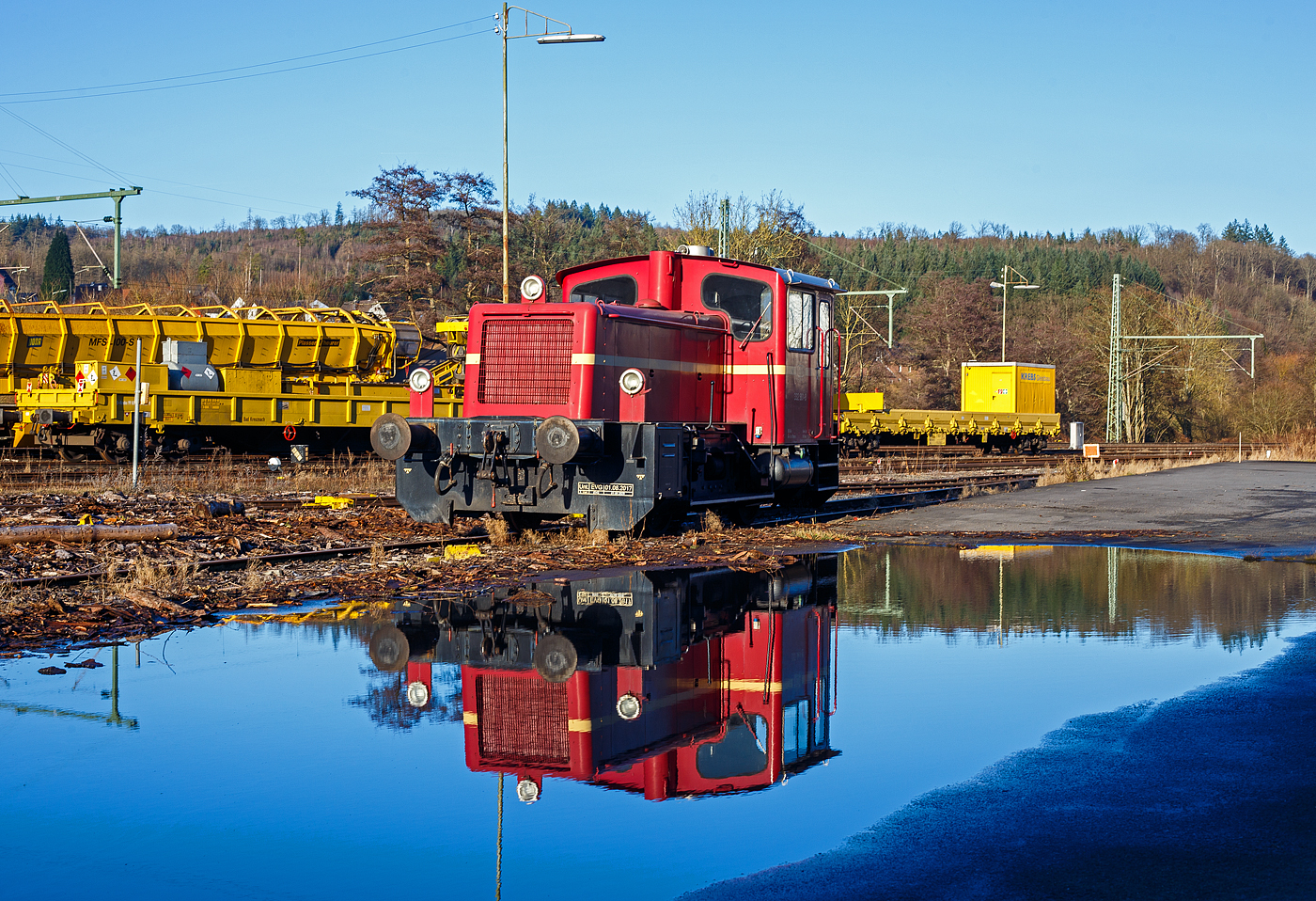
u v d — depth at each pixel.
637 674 6.80
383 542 12.69
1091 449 31.78
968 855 4.00
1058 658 7.24
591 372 12.49
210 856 4.09
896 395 88.31
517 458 12.64
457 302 73.31
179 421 24.27
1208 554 12.94
